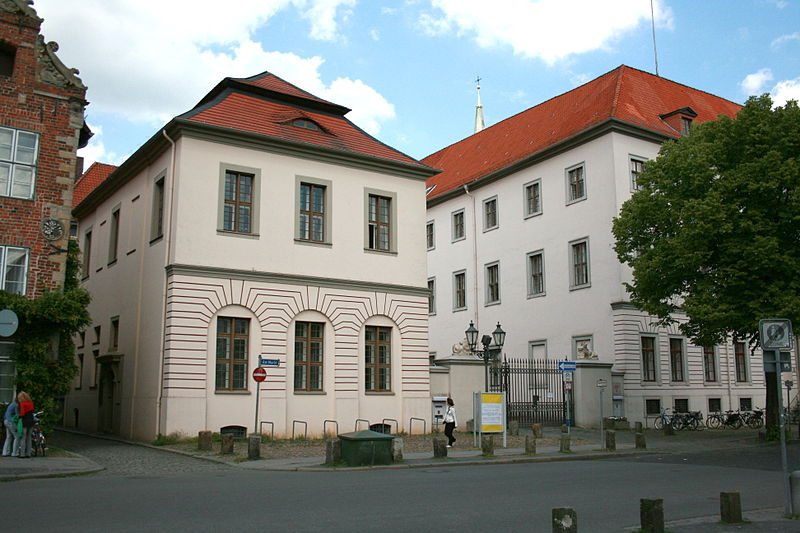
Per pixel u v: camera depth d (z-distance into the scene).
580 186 38.03
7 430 18.53
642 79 42.12
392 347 28.41
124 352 27.89
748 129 26.25
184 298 24.14
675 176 27.80
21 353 19.98
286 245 26.47
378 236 29.09
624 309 34.62
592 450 23.12
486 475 16.20
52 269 20.98
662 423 34.56
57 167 21.48
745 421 36.66
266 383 25.19
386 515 10.41
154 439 23.80
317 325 26.91
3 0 21.33
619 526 10.04
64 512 10.44
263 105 28.44
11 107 21.03
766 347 11.75
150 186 27.36
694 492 13.70
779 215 25.38
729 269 25.34
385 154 29.89
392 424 27.69
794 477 11.11
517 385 39.38
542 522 10.02
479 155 48.62
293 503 11.48
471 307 44.72
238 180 26.06
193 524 9.49
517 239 41.62
